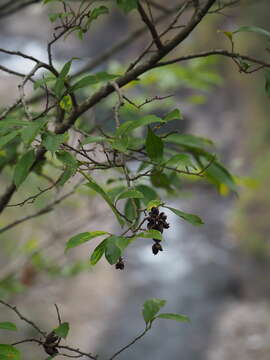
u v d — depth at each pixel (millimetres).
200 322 10898
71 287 11891
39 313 9875
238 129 18703
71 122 2154
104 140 1772
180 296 12016
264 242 13898
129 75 2197
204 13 2133
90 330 10586
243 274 12812
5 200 2361
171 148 2707
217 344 10078
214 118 19406
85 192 3926
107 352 9977
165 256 13805
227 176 2613
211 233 14727
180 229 15078
